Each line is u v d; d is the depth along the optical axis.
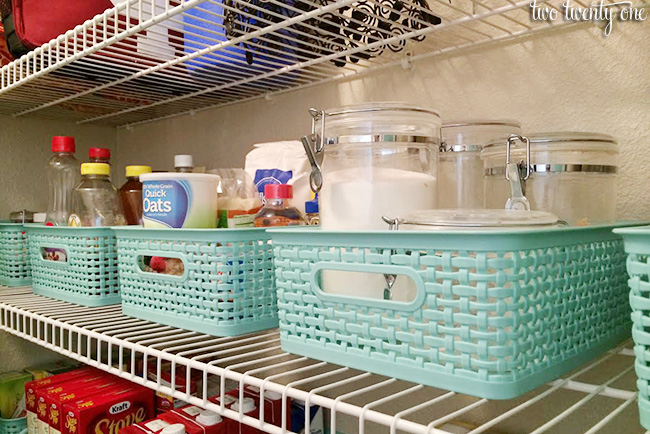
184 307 0.71
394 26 0.81
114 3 0.87
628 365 0.69
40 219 1.13
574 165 0.62
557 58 0.75
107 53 0.85
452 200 0.75
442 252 0.47
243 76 1.00
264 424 0.54
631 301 0.42
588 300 0.54
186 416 0.78
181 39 0.81
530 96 0.78
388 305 0.50
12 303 0.93
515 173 0.60
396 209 0.60
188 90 1.10
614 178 0.65
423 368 0.49
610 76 0.71
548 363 0.49
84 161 1.43
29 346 1.24
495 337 0.45
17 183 1.31
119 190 0.99
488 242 0.44
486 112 0.82
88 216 0.93
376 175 0.62
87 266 0.87
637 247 0.40
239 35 0.79
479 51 0.83
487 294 0.45
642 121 0.69
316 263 0.56
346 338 0.54
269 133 1.12
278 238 0.59
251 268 0.69
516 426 0.77
